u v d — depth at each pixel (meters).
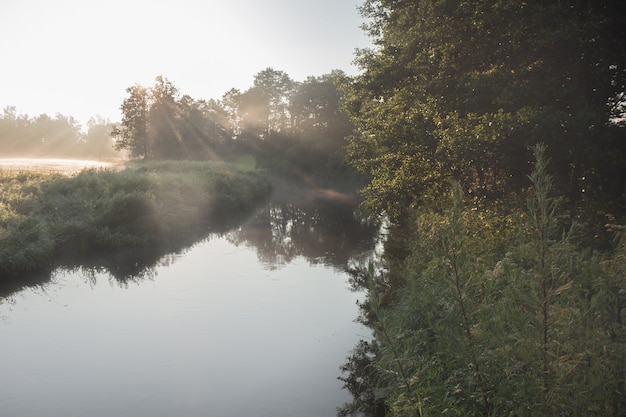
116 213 17.75
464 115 10.89
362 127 18.69
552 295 3.50
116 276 13.51
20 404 6.61
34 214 16.55
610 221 7.79
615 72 9.59
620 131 8.20
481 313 4.26
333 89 72.62
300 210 31.34
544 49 9.59
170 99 62.09
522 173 10.08
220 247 17.95
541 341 3.55
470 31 10.93
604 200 8.70
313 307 10.73
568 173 9.67
